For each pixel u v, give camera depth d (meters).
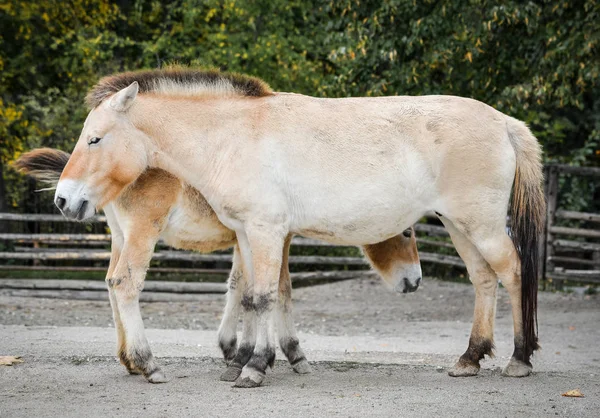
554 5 12.48
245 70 16.81
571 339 10.22
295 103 6.66
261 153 6.46
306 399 5.88
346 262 15.97
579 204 17.89
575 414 5.45
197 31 17.95
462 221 6.59
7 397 5.97
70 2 17.86
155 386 6.39
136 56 18.88
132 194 6.71
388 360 8.17
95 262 18.30
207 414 5.43
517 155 6.79
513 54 13.65
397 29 13.16
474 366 6.85
